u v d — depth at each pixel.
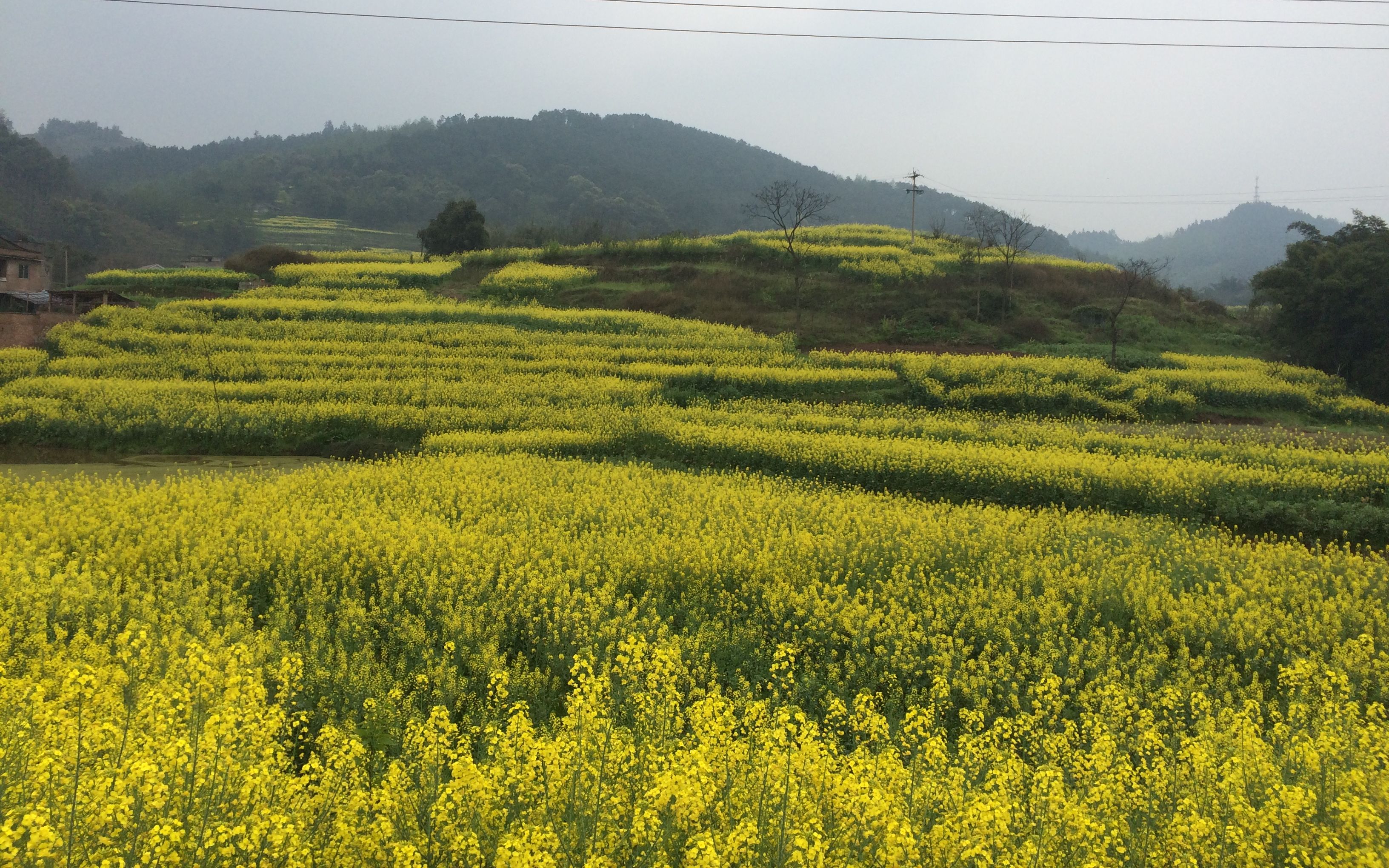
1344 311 40.19
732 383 35.94
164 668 9.60
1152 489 21.23
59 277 92.06
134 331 39.62
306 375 35.09
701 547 15.08
